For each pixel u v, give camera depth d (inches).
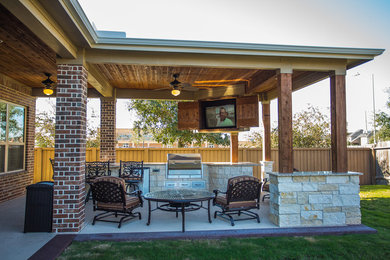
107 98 317.1
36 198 175.0
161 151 411.8
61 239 159.9
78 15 144.5
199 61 196.4
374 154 433.7
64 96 177.3
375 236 173.8
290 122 198.1
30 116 327.0
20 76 274.2
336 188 192.9
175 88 262.8
